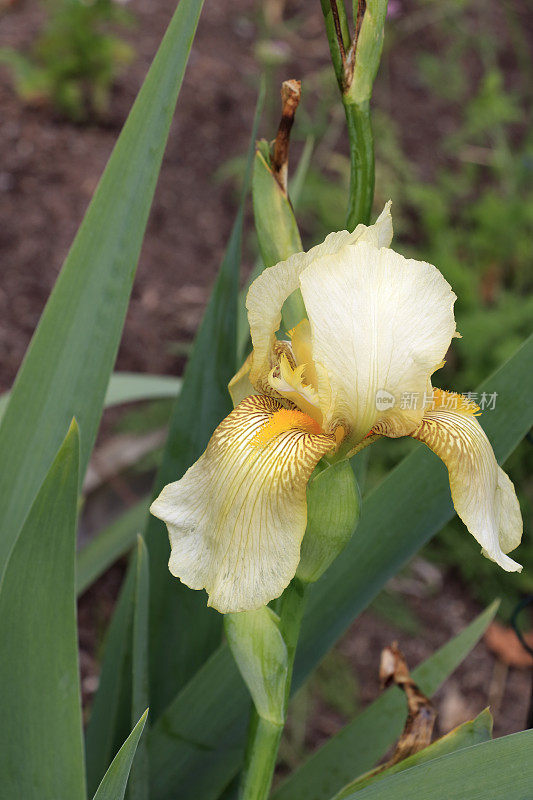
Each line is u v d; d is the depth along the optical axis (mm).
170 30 466
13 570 414
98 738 558
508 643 962
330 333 403
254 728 450
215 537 401
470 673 941
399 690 556
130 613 518
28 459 495
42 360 492
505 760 417
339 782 551
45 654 422
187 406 541
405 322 405
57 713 427
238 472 405
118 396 668
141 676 487
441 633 965
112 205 482
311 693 881
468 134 1499
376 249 402
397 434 419
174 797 537
